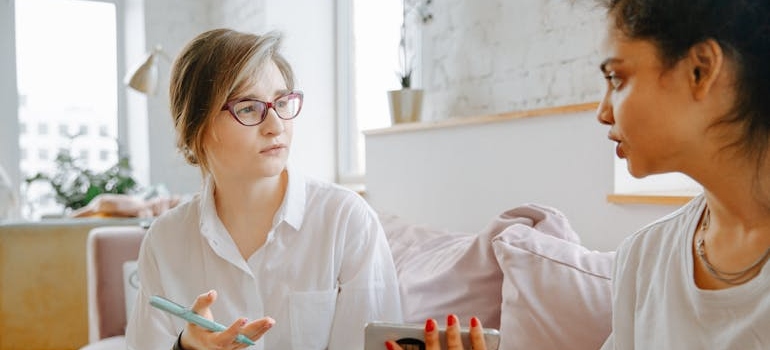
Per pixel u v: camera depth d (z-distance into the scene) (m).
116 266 2.19
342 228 1.27
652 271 0.78
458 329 0.77
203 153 1.18
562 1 1.91
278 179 1.25
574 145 1.65
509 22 2.13
